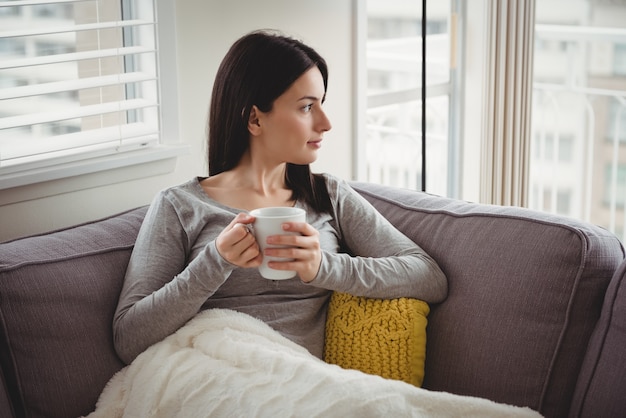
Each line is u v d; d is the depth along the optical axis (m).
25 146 2.05
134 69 2.32
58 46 2.16
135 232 1.86
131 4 2.26
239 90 1.78
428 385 1.75
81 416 1.63
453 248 1.82
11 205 2.03
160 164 2.30
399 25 3.04
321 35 2.69
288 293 1.79
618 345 1.52
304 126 1.77
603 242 1.67
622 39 4.03
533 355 1.63
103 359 1.66
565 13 5.55
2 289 1.59
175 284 1.61
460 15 3.17
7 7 2.04
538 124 4.26
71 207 2.14
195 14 2.34
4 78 2.08
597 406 1.53
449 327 1.74
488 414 1.44
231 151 1.84
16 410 1.62
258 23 2.50
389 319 1.71
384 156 3.33
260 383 1.46
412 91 3.13
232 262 1.55
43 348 1.61
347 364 1.72
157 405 1.53
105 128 2.22
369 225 1.89
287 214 1.58
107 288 1.72
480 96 3.17
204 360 1.55
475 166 3.23
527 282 1.67
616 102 5.26
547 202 4.74
